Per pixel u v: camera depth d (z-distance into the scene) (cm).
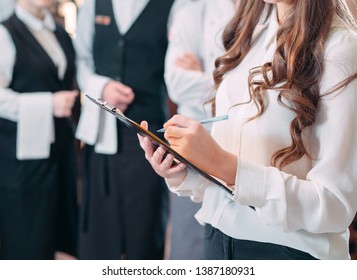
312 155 132
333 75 127
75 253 317
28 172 289
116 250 285
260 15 153
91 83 275
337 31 132
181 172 148
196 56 261
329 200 126
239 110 143
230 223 141
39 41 289
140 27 272
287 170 135
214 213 145
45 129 285
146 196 279
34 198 293
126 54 274
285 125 133
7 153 288
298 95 129
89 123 279
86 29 290
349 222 129
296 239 134
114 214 282
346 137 125
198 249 266
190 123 129
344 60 127
